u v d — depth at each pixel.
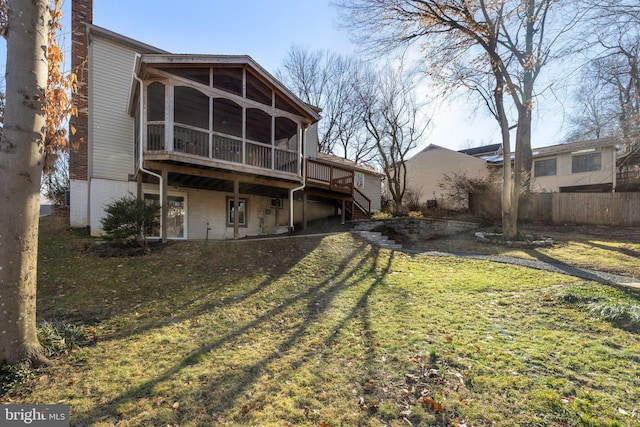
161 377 3.04
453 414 2.54
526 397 2.73
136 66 8.04
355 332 4.15
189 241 9.20
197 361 3.37
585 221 14.61
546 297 5.37
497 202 16.08
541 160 22.53
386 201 25.17
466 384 2.94
